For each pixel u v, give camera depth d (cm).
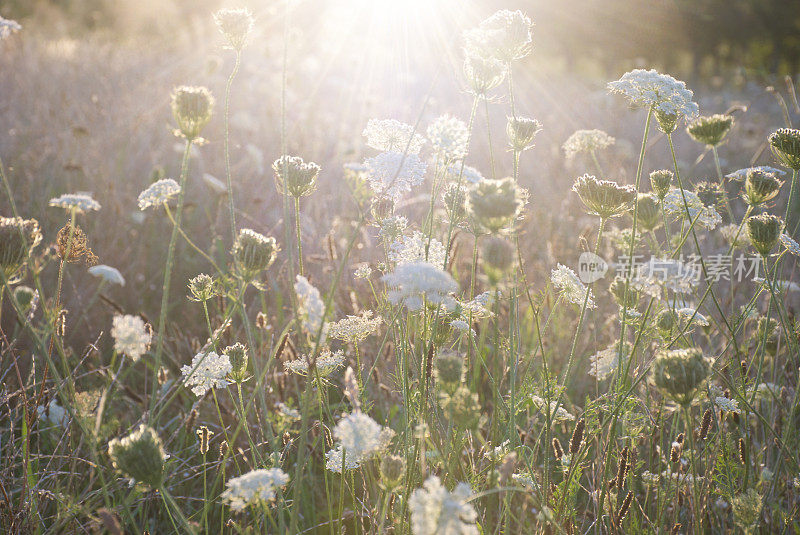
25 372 338
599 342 355
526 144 219
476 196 167
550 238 453
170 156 655
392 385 292
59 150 580
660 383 172
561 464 216
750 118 1016
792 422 251
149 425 164
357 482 266
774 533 231
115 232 485
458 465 217
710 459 241
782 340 307
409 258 214
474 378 264
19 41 1045
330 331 212
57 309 173
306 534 247
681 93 216
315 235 468
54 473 231
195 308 452
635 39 2661
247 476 154
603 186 206
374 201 220
